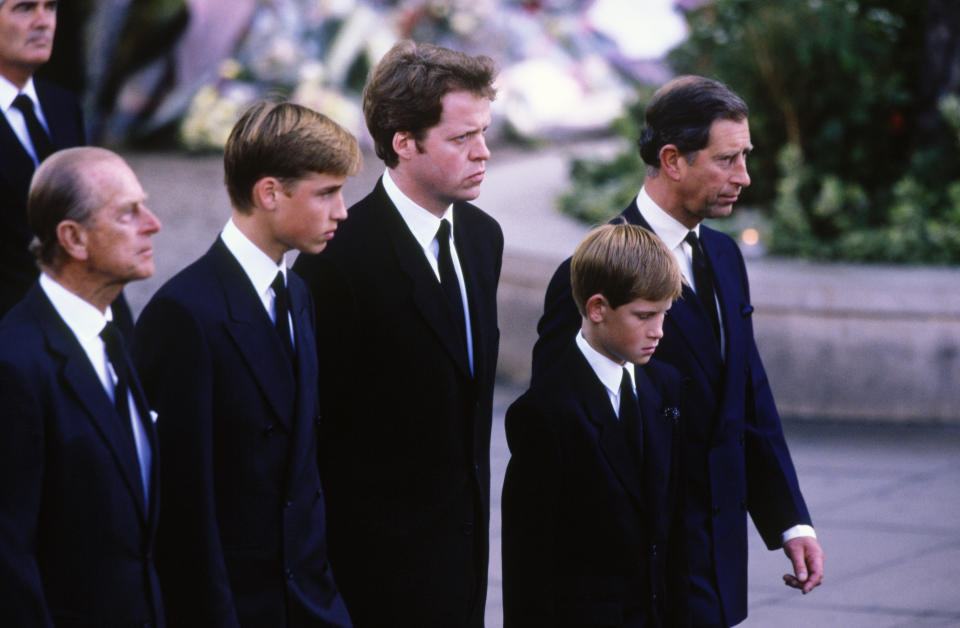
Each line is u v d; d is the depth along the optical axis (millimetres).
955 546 20734
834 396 27562
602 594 11195
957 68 34562
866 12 36344
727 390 12602
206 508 10070
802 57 33625
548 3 60594
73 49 54625
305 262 12188
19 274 15602
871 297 27375
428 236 12172
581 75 59375
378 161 53938
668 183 12633
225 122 59062
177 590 10062
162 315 10281
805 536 13109
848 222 32969
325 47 59719
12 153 15539
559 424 11109
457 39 59531
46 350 9070
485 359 12484
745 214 34281
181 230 43094
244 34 59656
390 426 12086
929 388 27312
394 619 12078
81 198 9023
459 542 12273
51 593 9047
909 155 35656
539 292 30000
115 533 9195
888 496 23156
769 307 27672
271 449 10609
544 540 11141
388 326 11961
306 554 10844
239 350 10438
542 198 38469
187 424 10094
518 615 11203
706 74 36188
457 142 11758
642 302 10969
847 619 18031
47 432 8984
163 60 59406
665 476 11484
